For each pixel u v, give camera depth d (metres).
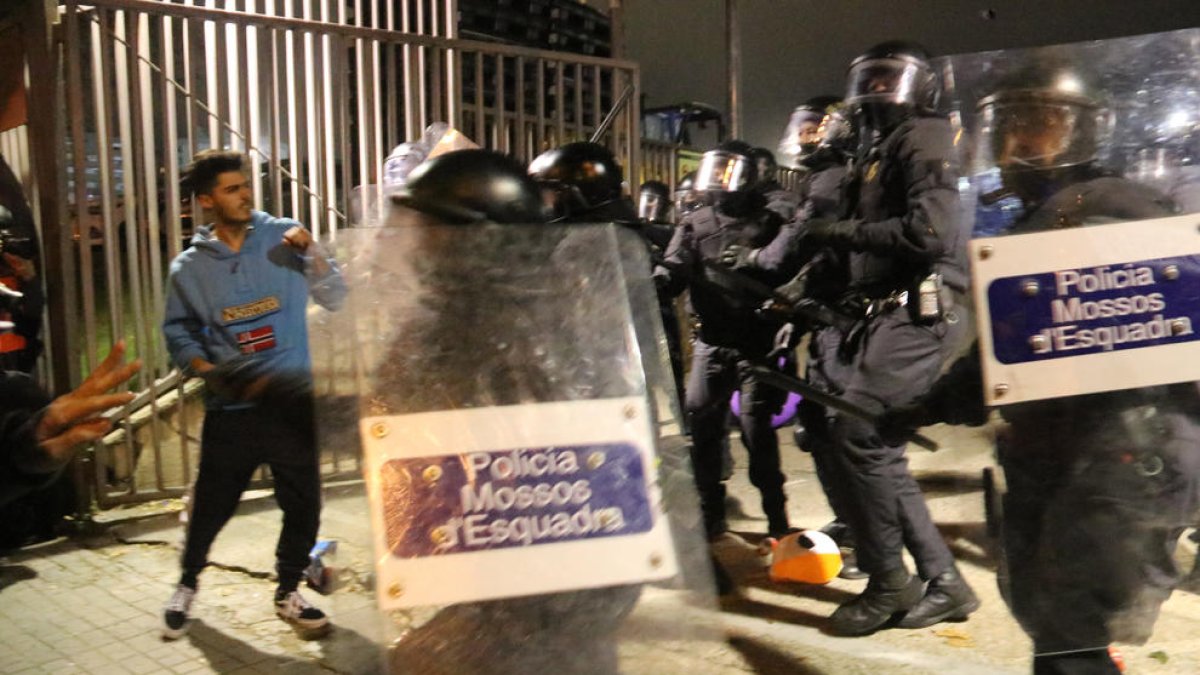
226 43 5.45
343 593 1.72
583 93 7.67
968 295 2.39
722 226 4.41
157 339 5.39
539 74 6.51
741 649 3.57
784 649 3.56
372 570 1.64
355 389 1.73
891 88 3.46
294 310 3.66
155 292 5.28
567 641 1.67
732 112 8.52
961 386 2.46
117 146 5.32
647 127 10.60
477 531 1.66
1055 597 2.34
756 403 4.57
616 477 1.72
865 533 3.62
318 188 5.80
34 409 1.75
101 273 5.81
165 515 5.07
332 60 5.82
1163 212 2.24
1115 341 2.26
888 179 3.48
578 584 1.67
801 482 5.92
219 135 5.43
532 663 1.65
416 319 1.77
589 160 2.90
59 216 4.95
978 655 3.47
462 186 1.85
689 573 1.77
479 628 1.64
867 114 3.63
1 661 3.56
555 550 1.67
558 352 1.77
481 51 6.24
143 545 4.75
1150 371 2.25
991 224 2.33
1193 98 2.29
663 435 1.82
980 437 2.62
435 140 4.30
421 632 1.63
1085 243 2.26
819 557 4.15
